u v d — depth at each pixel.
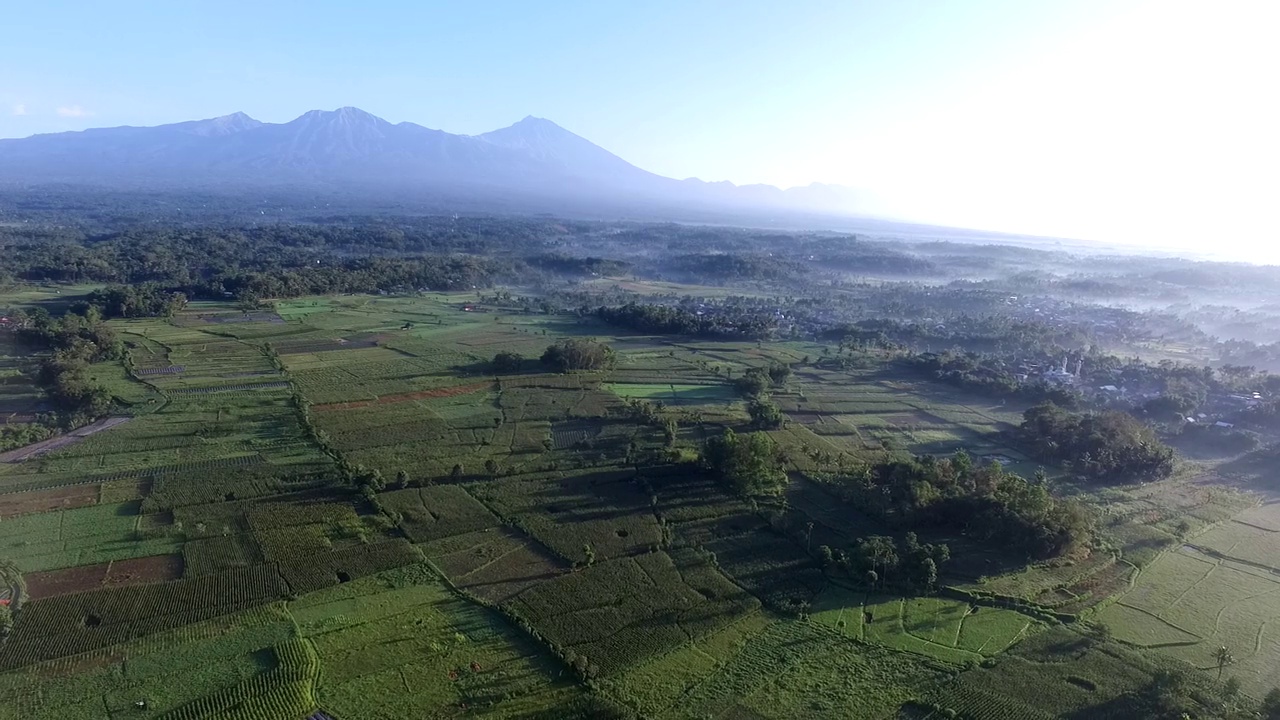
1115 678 56.72
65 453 91.94
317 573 67.19
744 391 131.00
